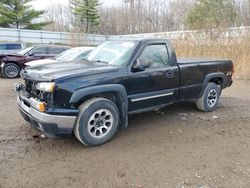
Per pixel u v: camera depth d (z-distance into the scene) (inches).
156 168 143.7
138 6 2192.4
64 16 2236.7
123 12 2202.3
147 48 191.0
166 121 217.3
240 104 283.1
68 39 920.9
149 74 187.6
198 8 1200.2
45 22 1646.2
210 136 189.0
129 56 182.2
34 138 179.9
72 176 135.5
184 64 213.9
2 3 1450.5
